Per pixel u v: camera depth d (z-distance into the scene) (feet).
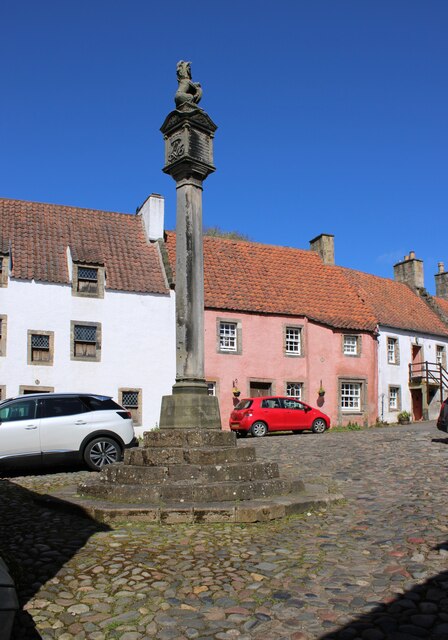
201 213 32.89
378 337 106.11
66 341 79.05
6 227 82.94
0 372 75.10
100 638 14.11
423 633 13.96
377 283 122.11
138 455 28.35
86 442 44.16
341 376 99.30
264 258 104.73
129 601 16.02
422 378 110.63
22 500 30.48
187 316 31.35
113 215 93.25
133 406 82.07
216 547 20.56
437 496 28.50
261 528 23.21
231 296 92.73
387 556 19.45
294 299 98.84
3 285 76.84
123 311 82.69
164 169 33.42
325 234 112.98
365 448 51.47
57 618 15.06
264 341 92.84
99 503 25.61
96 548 20.34
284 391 93.35
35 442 42.88
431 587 16.63
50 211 88.89
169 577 17.66
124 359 81.82
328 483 32.99
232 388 89.10
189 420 29.73
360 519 24.50
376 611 15.25
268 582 17.30
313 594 16.43
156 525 23.54
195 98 33.76
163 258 88.02
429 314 125.49
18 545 20.68
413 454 45.03
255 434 78.69
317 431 83.56
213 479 26.86
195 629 14.51
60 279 79.77
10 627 11.26
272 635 14.15
